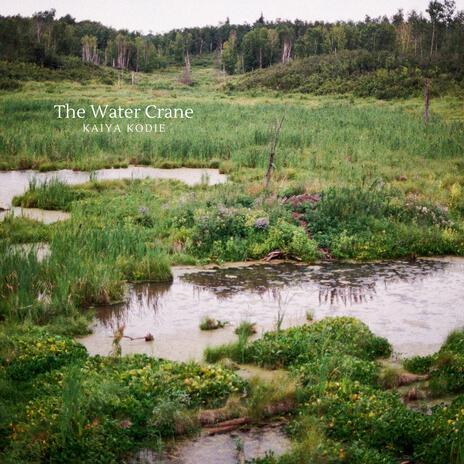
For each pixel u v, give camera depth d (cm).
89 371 837
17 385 819
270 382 837
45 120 4553
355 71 8012
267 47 12812
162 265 1395
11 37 10400
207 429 752
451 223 1831
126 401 759
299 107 5969
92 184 2325
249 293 1305
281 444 725
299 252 1586
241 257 1561
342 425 734
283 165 2956
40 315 1091
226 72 13038
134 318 1144
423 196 2203
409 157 3228
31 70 8969
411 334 1077
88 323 1095
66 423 689
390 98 6688
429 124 4369
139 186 2341
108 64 13738
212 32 17862
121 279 1339
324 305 1231
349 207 1820
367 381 861
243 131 3888
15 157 3116
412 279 1430
